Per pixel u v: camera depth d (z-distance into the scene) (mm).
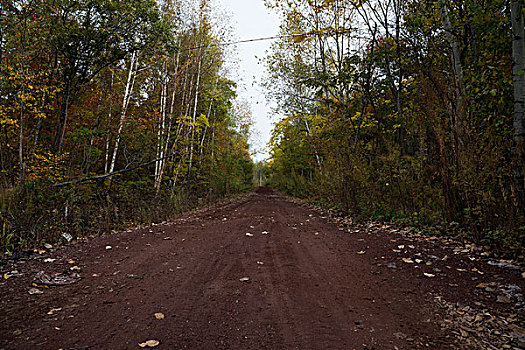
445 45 6863
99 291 3350
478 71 5277
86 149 10883
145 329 2512
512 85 4723
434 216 5773
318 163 13828
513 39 4562
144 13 10453
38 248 5051
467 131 4793
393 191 7418
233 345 2299
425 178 6441
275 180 38125
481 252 4305
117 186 9766
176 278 3818
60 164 9633
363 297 3188
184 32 13898
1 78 7773
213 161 18484
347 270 4098
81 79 11188
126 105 11945
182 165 14695
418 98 7016
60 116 10797
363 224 7645
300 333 2475
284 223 8492
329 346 2279
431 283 3471
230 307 2969
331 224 8211
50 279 3643
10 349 2158
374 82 9352
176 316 2762
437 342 2316
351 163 8812
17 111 8641
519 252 3924
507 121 4715
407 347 2256
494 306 2822
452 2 6430
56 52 9938
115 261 4531
